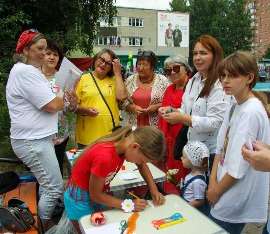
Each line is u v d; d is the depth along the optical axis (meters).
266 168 1.32
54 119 2.57
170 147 2.83
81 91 3.30
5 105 4.76
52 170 2.53
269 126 1.72
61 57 3.38
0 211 2.16
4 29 5.91
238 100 1.79
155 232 1.58
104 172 1.77
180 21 39.41
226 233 1.59
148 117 3.39
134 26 37.34
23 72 2.34
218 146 2.00
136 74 3.60
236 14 49.00
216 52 2.28
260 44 76.69
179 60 2.97
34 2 6.60
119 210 1.82
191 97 2.51
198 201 2.22
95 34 8.48
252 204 1.79
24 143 2.44
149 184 2.07
